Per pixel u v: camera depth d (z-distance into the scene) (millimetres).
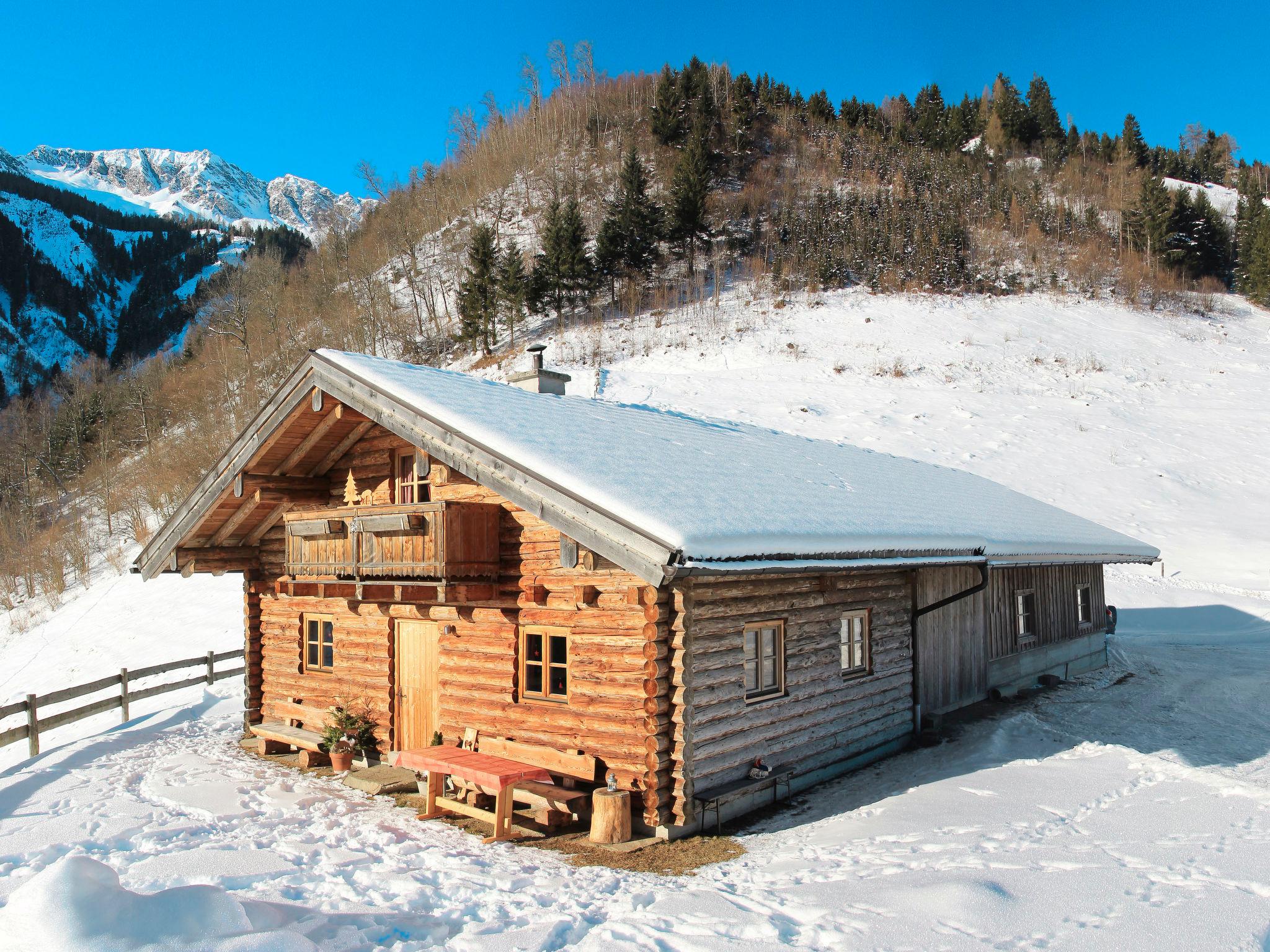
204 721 14898
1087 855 6812
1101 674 17875
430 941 5656
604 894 6621
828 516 10078
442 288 71562
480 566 9719
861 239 70500
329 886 6781
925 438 37469
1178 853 6773
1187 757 10844
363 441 12164
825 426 38406
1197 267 75500
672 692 8414
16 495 54062
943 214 77500
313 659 12906
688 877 7105
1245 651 19547
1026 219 80688
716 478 10180
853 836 7969
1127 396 43875
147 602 29000
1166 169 118312
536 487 8398
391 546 10055
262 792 10234
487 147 101188
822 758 10398
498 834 8359
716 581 8844
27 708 12062
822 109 106438
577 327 58719
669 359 50062
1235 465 35500
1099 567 19828
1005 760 10906
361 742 11367
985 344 51375
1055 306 60375
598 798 8219
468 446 9023
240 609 26953
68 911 4453
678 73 104750
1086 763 10414
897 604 12281
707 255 70750
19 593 38438
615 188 82500
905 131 109875
